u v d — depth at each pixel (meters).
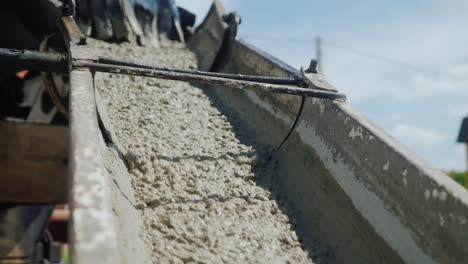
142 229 2.42
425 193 2.16
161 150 3.18
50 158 4.02
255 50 4.57
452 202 2.01
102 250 1.41
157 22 6.24
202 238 2.41
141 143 3.24
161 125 3.64
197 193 2.81
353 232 2.56
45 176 4.01
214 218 2.60
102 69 2.95
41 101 5.43
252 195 2.94
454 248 1.96
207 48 5.60
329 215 2.77
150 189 2.77
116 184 2.48
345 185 2.73
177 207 2.61
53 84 4.35
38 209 4.38
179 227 2.45
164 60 5.45
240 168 3.20
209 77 3.12
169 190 2.79
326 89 3.25
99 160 1.88
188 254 2.23
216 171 3.11
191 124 3.81
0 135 3.90
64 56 3.22
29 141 3.98
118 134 3.32
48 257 5.42
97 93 3.82
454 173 13.19
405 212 2.27
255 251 2.41
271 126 3.71
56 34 4.28
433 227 2.09
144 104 3.99
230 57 5.14
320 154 3.04
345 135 2.83
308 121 3.29
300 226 2.80
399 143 2.48
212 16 5.75
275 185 3.18
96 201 1.63
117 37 5.71
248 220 2.67
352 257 2.48
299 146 3.29
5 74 5.38
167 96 4.23
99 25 5.66
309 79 3.45
